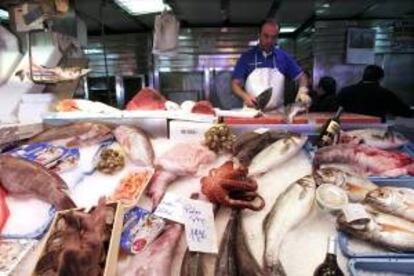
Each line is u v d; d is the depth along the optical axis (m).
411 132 2.23
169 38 4.03
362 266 0.98
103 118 1.74
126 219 1.12
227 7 4.75
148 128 1.72
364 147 1.47
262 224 1.14
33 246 1.03
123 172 1.41
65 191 1.22
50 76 1.94
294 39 6.70
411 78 5.77
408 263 0.97
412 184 1.31
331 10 4.98
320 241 1.09
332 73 5.69
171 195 1.26
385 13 5.21
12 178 1.24
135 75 6.38
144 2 4.21
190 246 1.03
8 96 1.89
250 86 2.79
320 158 1.41
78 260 0.89
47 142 1.60
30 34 1.98
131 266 0.98
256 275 0.91
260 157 1.45
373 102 3.28
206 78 6.23
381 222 1.07
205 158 1.44
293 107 2.13
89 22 5.39
